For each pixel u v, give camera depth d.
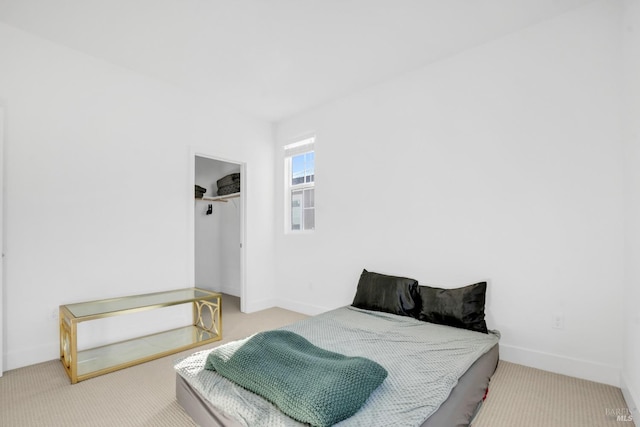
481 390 1.88
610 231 2.16
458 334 2.33
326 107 3.90
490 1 2.18
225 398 1.47
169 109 3.40
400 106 3.24
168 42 2.66
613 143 2.15
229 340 3.09
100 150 2.91
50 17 2.34
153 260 3.24
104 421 1.77
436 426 1.33
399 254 3.22
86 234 2.81
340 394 1.29
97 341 2.87
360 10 2.26
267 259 4.40
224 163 5.33
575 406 1.89
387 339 2.22
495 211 2.63
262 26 2.44
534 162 2.46
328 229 3.85
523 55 2.51
